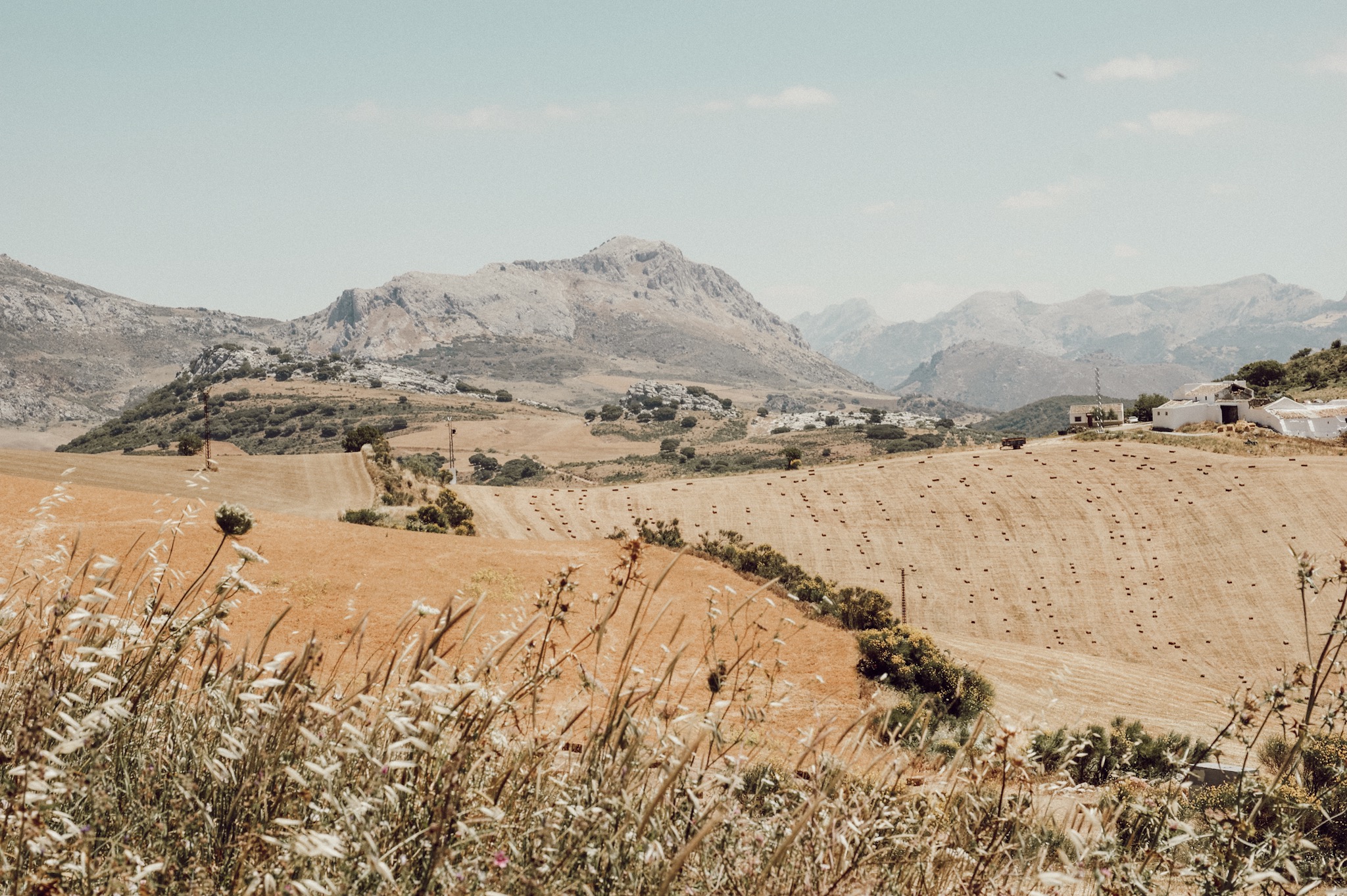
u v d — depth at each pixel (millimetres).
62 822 2541
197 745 3057
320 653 3199
